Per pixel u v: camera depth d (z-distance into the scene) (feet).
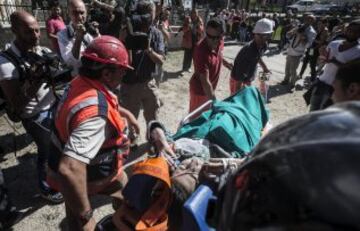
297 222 2.05
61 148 5.93
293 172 2.28
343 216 1.90
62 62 10.85
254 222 2.32
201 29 26.40
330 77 11.17
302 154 2.37
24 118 9.43
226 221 2.70
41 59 8.95
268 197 2.31
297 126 2.86
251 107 8.28
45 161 9.93
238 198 2.64
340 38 11.56
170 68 28.48
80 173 5.18
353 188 1.98
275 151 2.63
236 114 7.39
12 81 8.65
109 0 23.02
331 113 2.87
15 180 11.48
